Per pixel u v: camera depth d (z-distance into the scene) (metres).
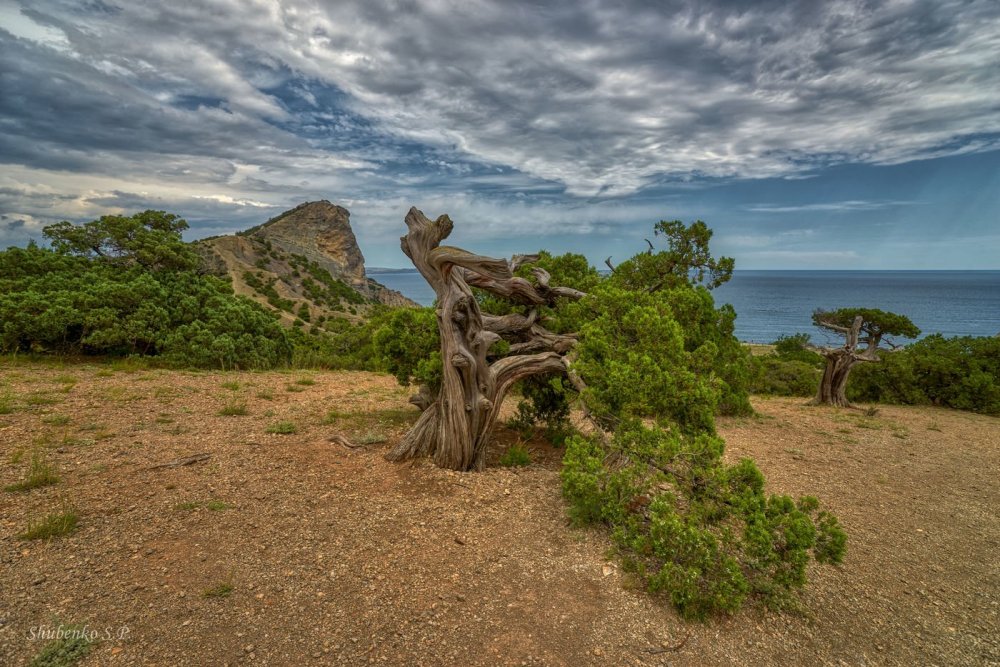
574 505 5.59
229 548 4.35
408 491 5.90
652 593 4.12
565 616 3.77
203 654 3.10
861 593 4.55
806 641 3.75
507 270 6.77
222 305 16.25
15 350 12.22
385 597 3.85
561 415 9.23
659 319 6.53
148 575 3.85
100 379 10.84
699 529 4.21
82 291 13.71
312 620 3.52
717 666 3.38
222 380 12.29
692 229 10.54
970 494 7.53
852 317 17.84
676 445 4.99
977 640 3.91
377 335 8.74
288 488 5.71
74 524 4.48
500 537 4.95
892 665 3.56
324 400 10.86
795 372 21.83
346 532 4.81
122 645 3.10
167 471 5.89
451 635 3.48
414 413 9.92
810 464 8.81
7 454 5.98
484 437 6.89
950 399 16.61
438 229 7.08
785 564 4.35
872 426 12.62
